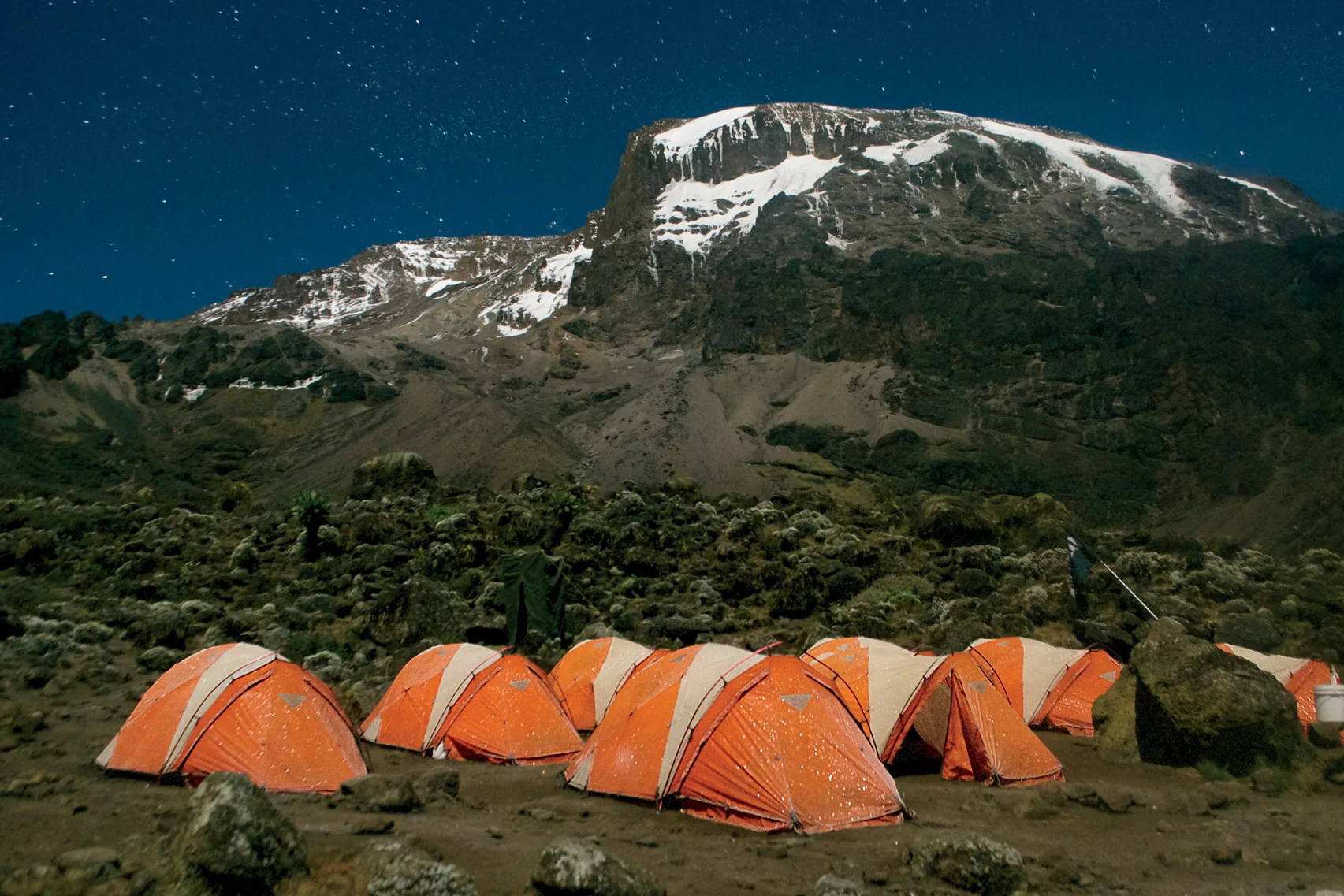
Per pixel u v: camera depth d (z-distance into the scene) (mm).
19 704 16484
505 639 25406
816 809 10328
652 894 7414
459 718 14977
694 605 30922
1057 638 25312
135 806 10289
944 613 27734
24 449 108562
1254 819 11023
